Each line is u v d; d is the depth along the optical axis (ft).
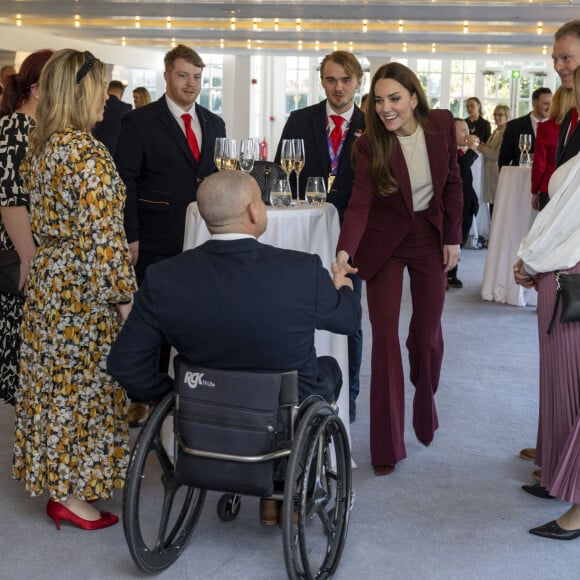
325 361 10.09
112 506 11.39
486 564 9.88
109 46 62.49
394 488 12.01
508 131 29.04
